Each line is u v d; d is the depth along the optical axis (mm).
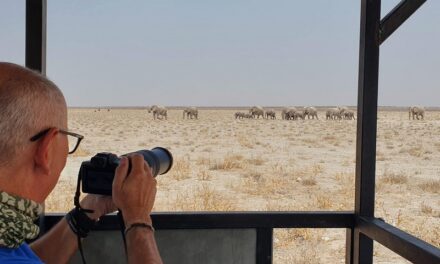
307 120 94625
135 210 1568
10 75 1304
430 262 2068
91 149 28875
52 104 1335
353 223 3041
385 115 126688
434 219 11398
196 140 38812
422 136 46344
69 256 2035
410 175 19469
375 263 7766
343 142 38250
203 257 2986
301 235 9367
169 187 15547
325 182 17328
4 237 1233
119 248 2932
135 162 1631
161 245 2977
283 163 23344
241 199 13758
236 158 24328
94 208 2057
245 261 2998
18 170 1279
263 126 66312
